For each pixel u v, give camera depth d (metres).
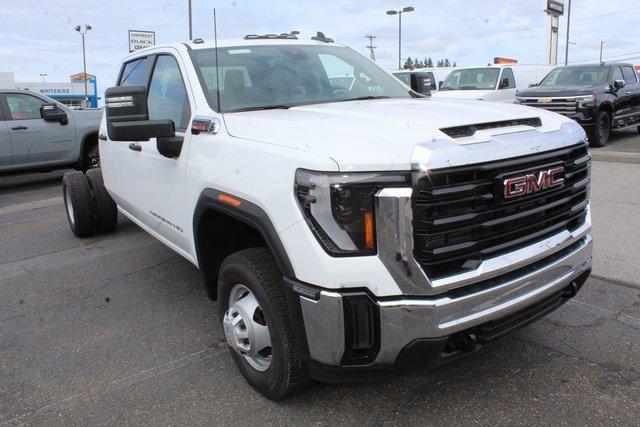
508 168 2.54
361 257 2.38
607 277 4.56
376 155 2.37
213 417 2.93
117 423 2.92
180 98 3.88
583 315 3.89
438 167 2.32
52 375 3.43
